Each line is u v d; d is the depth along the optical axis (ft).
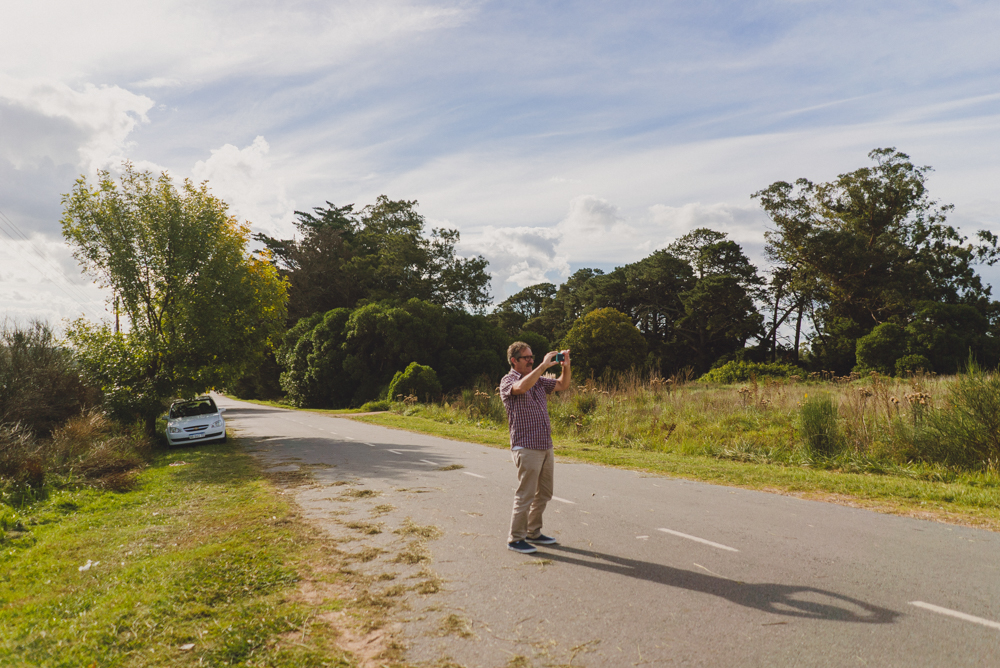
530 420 17.97
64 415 51.65
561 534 19.74
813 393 50.01
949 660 10.61
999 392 30.83
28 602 14.87
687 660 10.91
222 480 33.58
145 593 14.71
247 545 18.86
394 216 233.76
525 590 14.67
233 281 59.88
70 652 11.56
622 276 230.07
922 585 14.33
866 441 35.60
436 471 33.91
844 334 163.32
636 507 23.81
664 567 16.16
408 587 15.01
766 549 17.67
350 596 14.46
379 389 150.82
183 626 12.68
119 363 58.13
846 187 168.86
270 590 14.84
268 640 12.01
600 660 11.03
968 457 30.60
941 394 37.29
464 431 60.59
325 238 206.08
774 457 37.68
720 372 127.54
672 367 210.79
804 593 13.98
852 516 22.00
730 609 13.19
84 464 36.73
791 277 184.03
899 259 163.73
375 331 154.81
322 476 33.12
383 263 202.39
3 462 32.91
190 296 58.70
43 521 25.09
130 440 49.21
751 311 196.34
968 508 23.02
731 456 39.09
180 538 20.45
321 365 158.92
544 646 11.64
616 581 15.17
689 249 220.23
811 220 171.63
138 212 59.16
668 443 44.65
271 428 72.18
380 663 11.08
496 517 22.40
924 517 21.76
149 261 58.54
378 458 40.50
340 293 199.62
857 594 13.84
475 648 11.63
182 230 58.85
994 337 127.03
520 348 18.22
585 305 234.17
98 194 58.59
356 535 20.06
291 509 24.31
